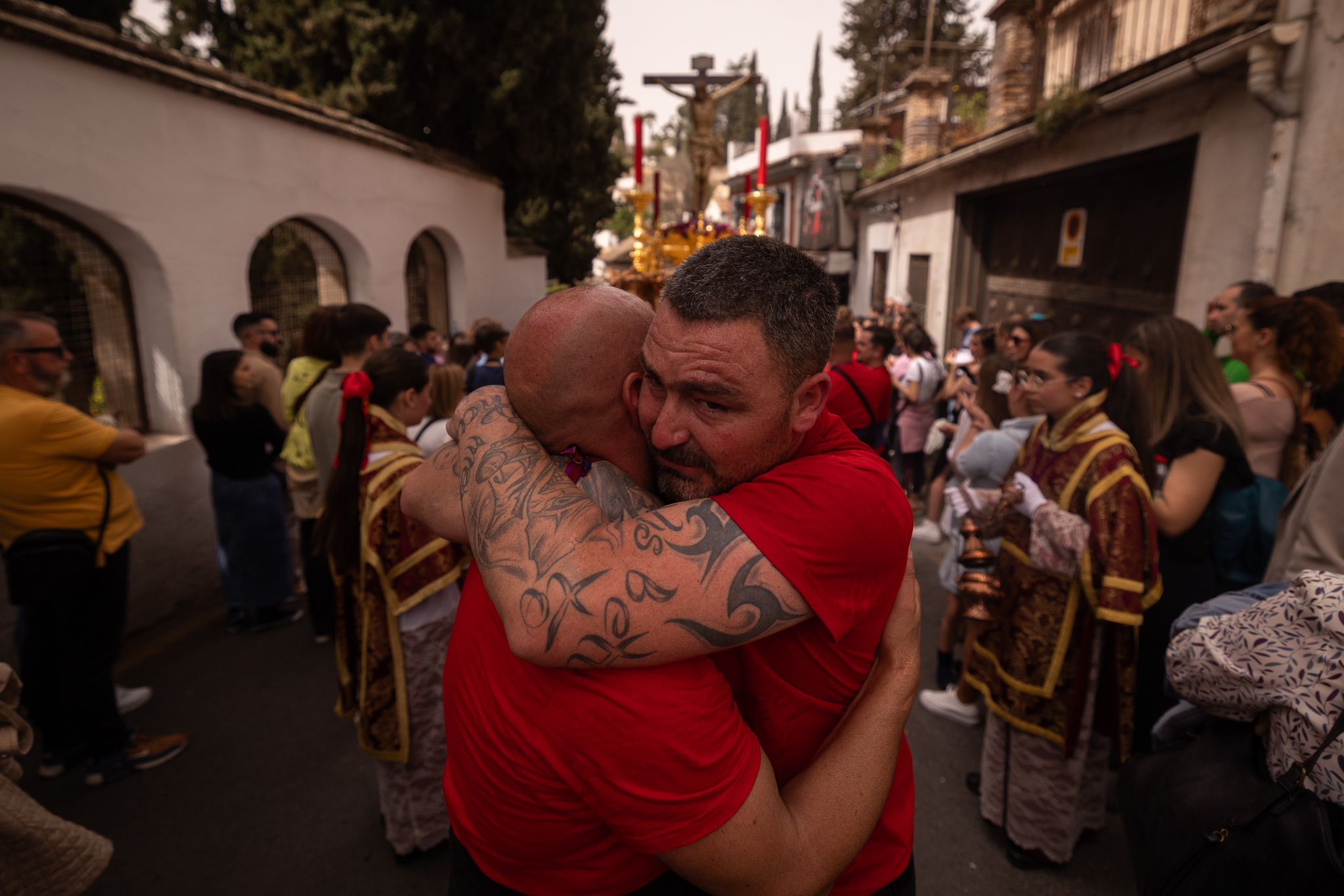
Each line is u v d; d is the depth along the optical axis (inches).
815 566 27.5
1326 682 43.3
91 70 134.8
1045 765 86.0
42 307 172.9
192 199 159.6
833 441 32.6
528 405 31.6
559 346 30.6
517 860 32.4
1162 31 215.0
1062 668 82.2
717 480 29.5
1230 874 45.8
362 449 84.7
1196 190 185.5
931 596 167.9
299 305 238.8
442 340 275.6
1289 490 95.8
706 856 27.6
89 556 100.5
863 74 981.8
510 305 344.5
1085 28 257.3
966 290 360.8
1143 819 53.1
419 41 314.8
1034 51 288.4
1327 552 62.8
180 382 159.2
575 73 358.3
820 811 30.4
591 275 429.1
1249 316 103.7
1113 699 80.2
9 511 96.6
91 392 156.5
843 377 149.3
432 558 83.0
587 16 354.6
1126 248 236.4
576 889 32.0
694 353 27.6
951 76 382.0
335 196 213.5
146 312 156.7
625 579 26.3
